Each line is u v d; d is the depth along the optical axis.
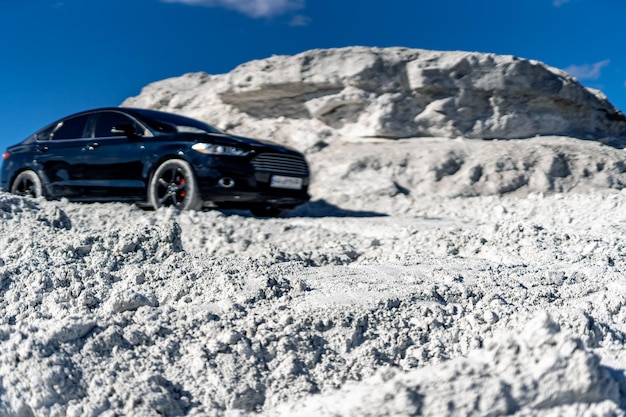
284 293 4.61
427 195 13.77
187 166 9.16
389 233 9.09
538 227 7.08
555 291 5.18
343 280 5.00
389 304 4.40
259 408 3.49
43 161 10.40
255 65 16.83
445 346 4.13
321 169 14.77
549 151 14.57
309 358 3.81
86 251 5.36
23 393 3.31
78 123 10.41
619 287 5.27
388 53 16.14
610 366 3.43
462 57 15.79
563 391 2.83
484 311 4.50
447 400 2.81
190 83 19.34
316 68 16.20
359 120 16.12
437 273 5.35
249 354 3.74
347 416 2.86
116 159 9.70
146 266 5.16
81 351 3.59
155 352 3.69
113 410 3.29
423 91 15.88
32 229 6.38
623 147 16.83
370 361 3.88
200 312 4.05
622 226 8.59
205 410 3.40
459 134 15.86
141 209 9.86
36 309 4.33
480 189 13.78
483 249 6.58
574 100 16.33
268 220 8.70
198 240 7.32
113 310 4.06
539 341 2.97
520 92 15.91
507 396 2.82
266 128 16.77
